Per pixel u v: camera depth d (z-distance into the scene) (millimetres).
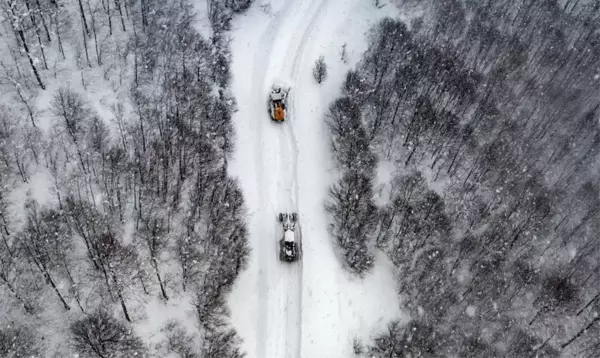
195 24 98062
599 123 100062
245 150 86500
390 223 79500
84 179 75812
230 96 91312
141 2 96000
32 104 80875
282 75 96312
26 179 74750
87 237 70688
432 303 75062
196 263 71562
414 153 89125
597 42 109625
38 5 86375
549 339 76750
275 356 70188
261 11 104625
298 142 88250
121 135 81062
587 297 82438
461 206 85250
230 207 78062
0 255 68062
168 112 85562
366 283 76312
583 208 90250
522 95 101250
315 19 105438
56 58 86438
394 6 109938
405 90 94500
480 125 94938
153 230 73125
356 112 89312
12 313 66000
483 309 77000
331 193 81500
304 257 77250
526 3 111625
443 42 104125
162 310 69188
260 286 74688
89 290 68312
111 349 63969
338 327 72125
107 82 86625
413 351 69312
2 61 83562
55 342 64688
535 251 84688
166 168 79125
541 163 94062
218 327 68812
